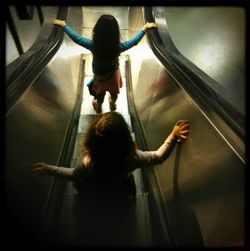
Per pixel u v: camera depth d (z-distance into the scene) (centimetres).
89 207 253
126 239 262
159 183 313
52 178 289
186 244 240
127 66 571
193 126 264
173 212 275
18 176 229
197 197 243
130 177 261
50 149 303
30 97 289
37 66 314
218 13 535
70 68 468
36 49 371
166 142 264
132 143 225
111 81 342
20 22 456
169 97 328
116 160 224
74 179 247
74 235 256
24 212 216
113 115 224
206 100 259
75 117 417
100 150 220
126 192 252
